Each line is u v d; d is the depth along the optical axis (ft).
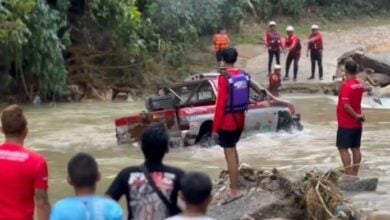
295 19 158.40
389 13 170.40
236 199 39.52
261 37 142.82
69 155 61.52
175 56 120.37
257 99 68.18
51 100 103.60
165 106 67.36
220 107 39.11
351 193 44.39
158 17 121.70
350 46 136.26
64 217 20.22
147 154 23.52
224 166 56.03
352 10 167.02
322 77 114.01
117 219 20.47
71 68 108.37
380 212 37.76
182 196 20.43
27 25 99.04
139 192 23.36
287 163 56.34
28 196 23.99
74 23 111.96
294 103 95.14
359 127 46.52
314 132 70.74
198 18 130.93
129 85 110.11
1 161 23.88
